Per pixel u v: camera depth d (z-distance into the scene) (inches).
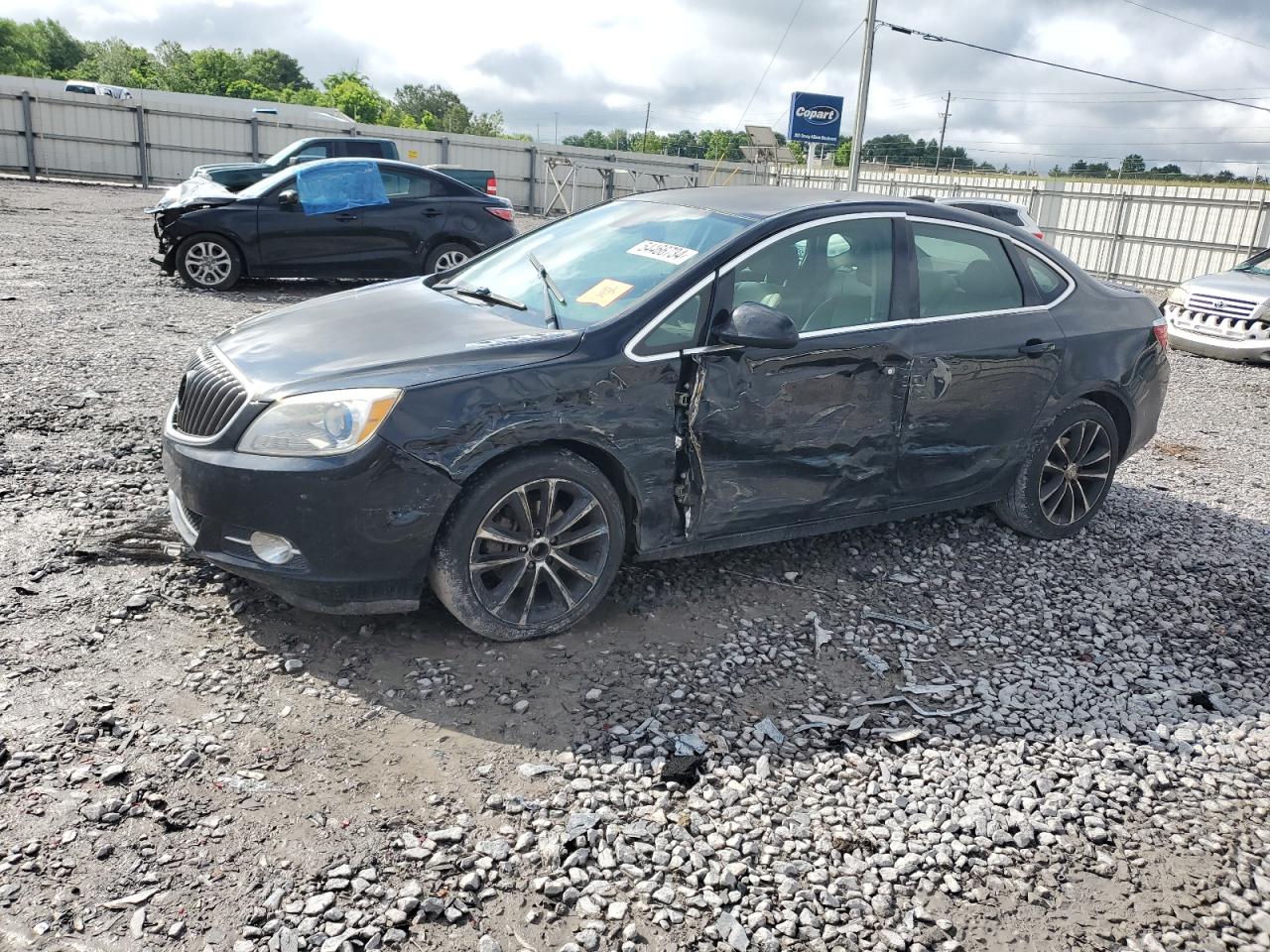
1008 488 196.9
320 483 126.7
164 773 109.9
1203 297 477.4
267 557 132.3
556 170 1262.3
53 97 1029.2
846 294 166.9
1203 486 258.2
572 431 139.2
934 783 122.7
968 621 167.3
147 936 88.5
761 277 158.2
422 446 129.6
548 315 154.3
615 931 95.0
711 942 94.9
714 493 155.0
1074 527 207.2
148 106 1068.5
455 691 131.8
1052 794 121.9
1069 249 916.0
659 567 174.6
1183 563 200.4
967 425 181.6
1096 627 169.0
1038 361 187.3
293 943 89.1
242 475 129.3
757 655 148.9
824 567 182.1
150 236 617.9
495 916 95.3
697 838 108.7
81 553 156.6
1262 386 417.4
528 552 141.5
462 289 176.2
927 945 97.3
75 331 323.9
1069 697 145.3
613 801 113.0
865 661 150.4
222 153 1114.1
